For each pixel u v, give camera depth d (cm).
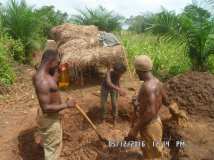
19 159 310
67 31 467
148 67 249
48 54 276
